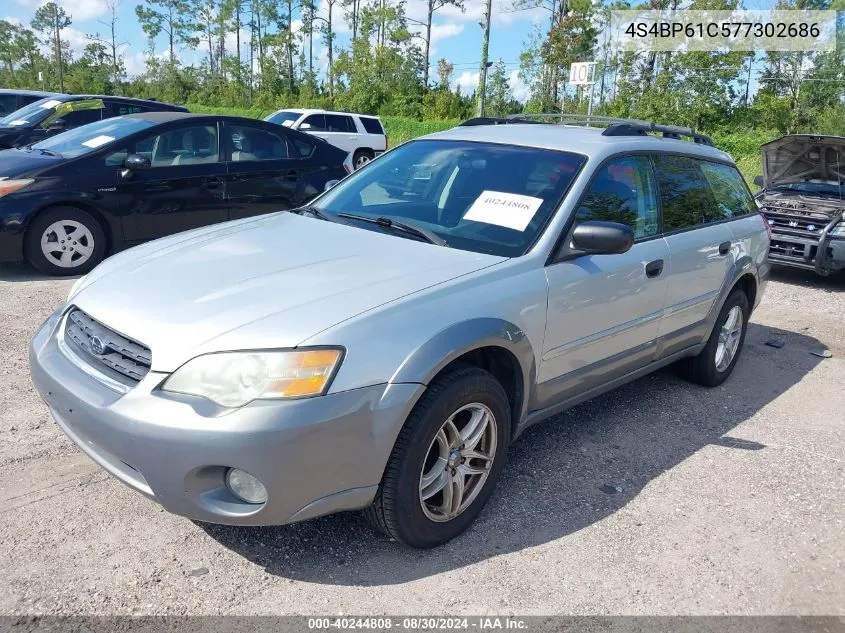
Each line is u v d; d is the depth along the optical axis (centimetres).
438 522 293
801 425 454
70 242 693
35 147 767
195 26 7331
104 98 1199
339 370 251
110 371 268
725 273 471
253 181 798
